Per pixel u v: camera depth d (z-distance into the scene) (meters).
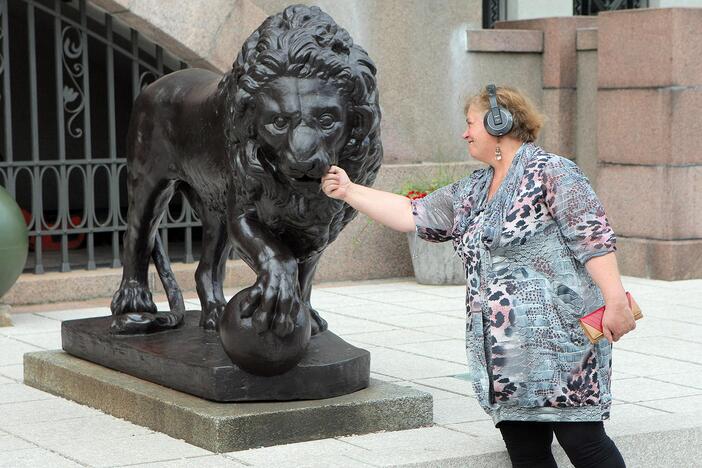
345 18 10.80
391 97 11.07
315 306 9.31
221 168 5.40
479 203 4.62
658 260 10.89
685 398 6.10
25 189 13.18
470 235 4.55
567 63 11.75
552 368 4.43
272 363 5.12
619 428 5.37
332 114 4.88
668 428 5.38
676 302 9.51
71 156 13.35
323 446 5.04
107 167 10.12
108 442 5.16
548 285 4.43
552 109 11.78
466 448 4.98
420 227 4.80
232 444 4.97
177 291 6.40
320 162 4.82
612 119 11.27
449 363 6.97
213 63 10.08
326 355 5.43
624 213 11.23
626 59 11.12
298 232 5.25
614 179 11.30
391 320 8.62
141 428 5.42
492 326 4.46
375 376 6.57
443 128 11.35
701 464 5.46
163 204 6.29
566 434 4.53
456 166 11.09
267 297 5.04
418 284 10.66
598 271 4.30
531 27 11.92
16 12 12.45
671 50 10.77
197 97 5.72
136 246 6.32
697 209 11.02
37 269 9.84
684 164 10.91
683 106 10.87
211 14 10.00
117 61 12.50
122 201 13.82
